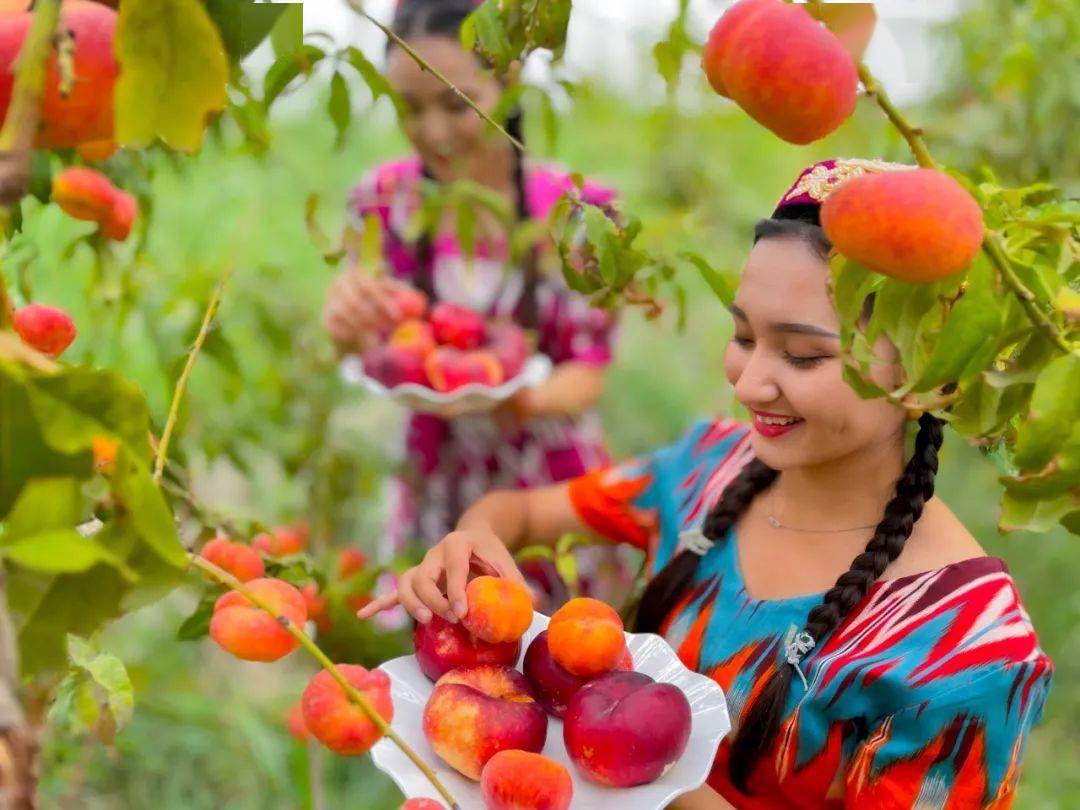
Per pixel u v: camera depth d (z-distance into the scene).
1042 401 0.67
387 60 1.97
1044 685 1.04
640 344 3.82
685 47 1.19
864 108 2.56
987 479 2.80
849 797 1.07
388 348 2.01
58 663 0.59
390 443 2.56
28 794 0.49
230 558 1.11
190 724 2.22
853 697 1.05
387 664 1.08
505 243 2.12
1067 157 2.13
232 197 2.75
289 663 2.67
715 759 1.14
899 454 1.15
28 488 0.54
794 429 1.08
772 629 1.13
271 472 2.98
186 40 0.58
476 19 1.07
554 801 0.86
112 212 1.07
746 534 1.23
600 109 3.71
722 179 3.84
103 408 0.56
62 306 1.94
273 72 1.04
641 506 1.42
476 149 2.02
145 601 0.59
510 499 1.49
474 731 0.92
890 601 1.08
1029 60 2.03
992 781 1.03
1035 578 2.68
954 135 2.20
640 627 1.28
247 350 2.53
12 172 0.53
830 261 0.72
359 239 1.47
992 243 0.67
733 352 1.13
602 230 1.10
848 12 0.74
